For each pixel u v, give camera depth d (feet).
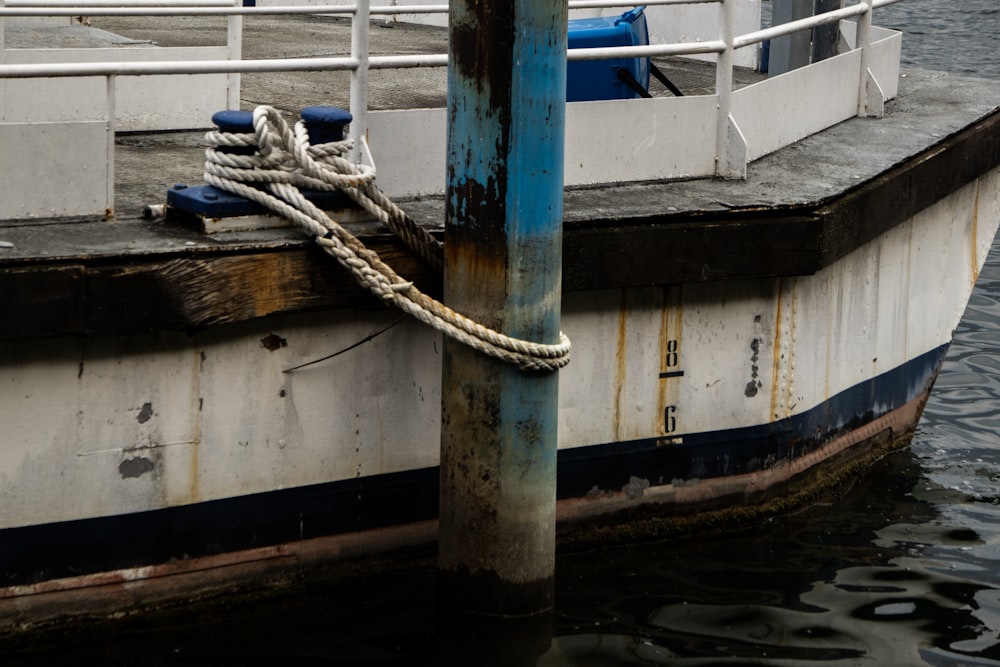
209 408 18.85
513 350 18.15
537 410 18.56
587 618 20.11
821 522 23.95
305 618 19.85
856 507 24.67
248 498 19.47
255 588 19.89
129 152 24.29
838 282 24.02
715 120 23.34
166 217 19.39
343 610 20.11
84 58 25.41
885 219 24.04
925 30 75.31
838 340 24.41
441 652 19.01
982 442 28.12
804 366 23.56
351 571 20.61
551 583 19.56
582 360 21.42
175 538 19.07
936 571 22.12
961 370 32.40
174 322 17.79
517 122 17.60
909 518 24.25
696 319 22.09
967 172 27.04
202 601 19.52
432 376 20.43
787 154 25.26
